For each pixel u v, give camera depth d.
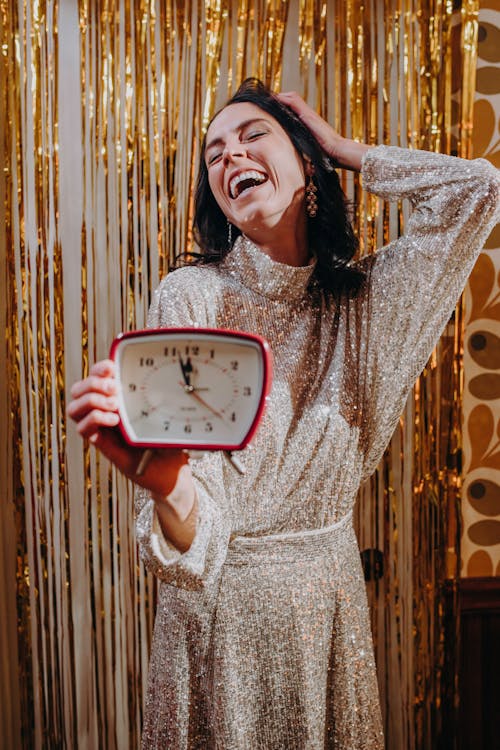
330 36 1.37
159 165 1.36
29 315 1.36
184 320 0.83
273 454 0.85
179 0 1.34
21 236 1.35
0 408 1.37
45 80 1.33
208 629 0.86
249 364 0.58
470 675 1.50
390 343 0.92
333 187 0.99
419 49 1.36
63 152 1.35
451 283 0.92
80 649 1.40
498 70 1.42
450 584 1.42
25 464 1.37
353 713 0.93
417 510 1.41
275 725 0.87
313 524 0.89
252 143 0.90
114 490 1.39
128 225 1.36
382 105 1.37
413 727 1.43
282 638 0.85
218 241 1.07
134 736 1.41
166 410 0.58
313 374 0.91
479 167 0.89
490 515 1.47
